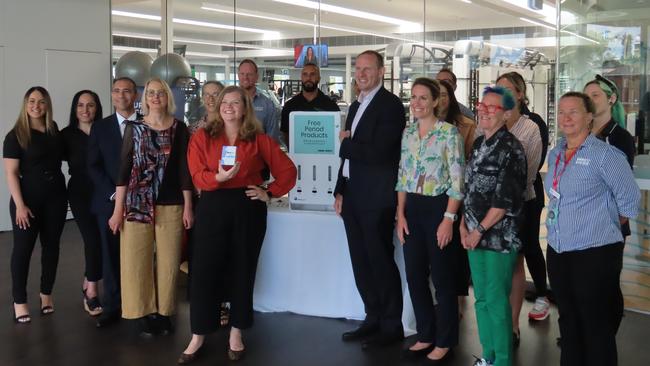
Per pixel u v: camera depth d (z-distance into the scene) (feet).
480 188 9.73
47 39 23.97
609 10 16.39
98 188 12.66
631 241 15.02
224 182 10.77
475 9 28.25
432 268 10.78
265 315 13.76
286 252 13.69
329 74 30.17
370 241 11.62
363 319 13.24
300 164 13.41
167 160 11.95
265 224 11.41
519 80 11.32
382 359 11.28
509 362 10.04
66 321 13.41
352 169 11.71
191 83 25.96
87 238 13.67
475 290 10.23
